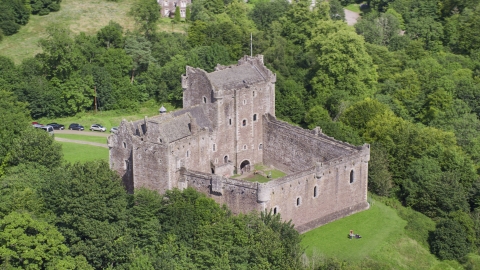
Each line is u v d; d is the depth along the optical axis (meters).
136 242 178.75
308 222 194.12
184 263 171.25
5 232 167.38
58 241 170.75
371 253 185.75
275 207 185.00
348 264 180.62
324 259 178.62
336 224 197.38
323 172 193.00
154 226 178.75
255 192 182.12
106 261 177.25
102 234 175.00
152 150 192.00
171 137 192.38
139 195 182.62
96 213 178.12
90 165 190.25
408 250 191.62
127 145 199.00
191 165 198.25
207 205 182.50
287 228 178.75
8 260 165.88
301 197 190.50
